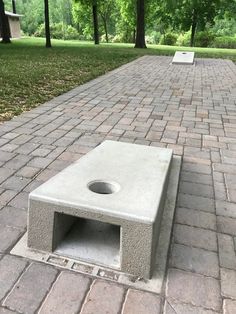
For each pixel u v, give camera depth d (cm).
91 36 4622
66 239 224
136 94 705
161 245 225
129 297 186
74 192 215
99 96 674
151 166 265
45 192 213
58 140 419
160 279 199
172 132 468
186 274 205
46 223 211
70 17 6341
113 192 229
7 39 2306
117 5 3784
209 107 619
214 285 197
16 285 192
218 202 288
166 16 3291
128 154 289
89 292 188
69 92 701
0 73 882
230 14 3203
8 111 538
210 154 395
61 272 201
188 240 237
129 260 198
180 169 346
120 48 2148
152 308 180
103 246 219
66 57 1382
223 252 226
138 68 1121
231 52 2095
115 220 195
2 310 176
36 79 818
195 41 3275
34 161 354
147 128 481
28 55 1434
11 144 399
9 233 236
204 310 181
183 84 843
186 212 271
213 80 920
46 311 176
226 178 334
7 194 286
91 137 435
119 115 542
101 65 1147
